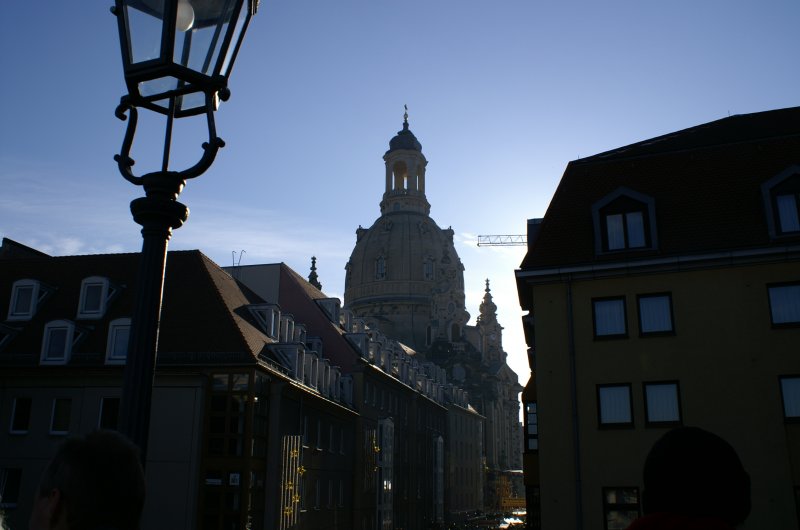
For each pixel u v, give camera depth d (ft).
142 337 21.88
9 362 129.80
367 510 188.34
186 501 117.50
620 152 105.70
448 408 325.83
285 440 134.72
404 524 230.07
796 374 81.05
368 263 511.40
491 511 415.44
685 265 86.84
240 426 121.08
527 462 108.58
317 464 155.84
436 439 282.97
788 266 84.02
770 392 81.15
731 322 84.17
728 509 11.95
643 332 87.04
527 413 111.86
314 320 195.42
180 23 22.59
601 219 92.58
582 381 87.40
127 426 21.06
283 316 158.51
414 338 483.10
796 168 86.53
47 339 130.21
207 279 140.26
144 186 23.08
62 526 11.28
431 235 517.14
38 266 151.23
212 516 117.91
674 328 85.97
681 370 84.48
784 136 93.35
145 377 21.67
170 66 22.21
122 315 136.15
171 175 22.97
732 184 90.99
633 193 91.91
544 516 84.79
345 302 524.93
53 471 11.57
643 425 84.02
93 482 11.33
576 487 84.07
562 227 95.14
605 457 84.28
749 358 82.64
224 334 128.47
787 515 77.30
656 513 12.21
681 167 94.89
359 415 186.09
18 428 126.11
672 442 12.60
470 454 362.12
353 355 191.21
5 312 141.18
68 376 126.52
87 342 131.13
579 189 98.12
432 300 485.97
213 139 23.00
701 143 101.86
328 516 161.89
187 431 120.67
